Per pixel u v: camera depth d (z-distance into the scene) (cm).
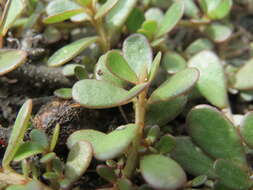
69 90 9
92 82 8
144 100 8
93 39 10
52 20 10
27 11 12
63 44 12
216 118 8
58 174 8
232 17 15
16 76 11
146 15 12
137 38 9
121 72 8
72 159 7
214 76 10
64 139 9
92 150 7
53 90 11
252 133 8
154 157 7
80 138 8
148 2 13
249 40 14
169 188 6
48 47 12
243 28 15
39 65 11
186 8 13
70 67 10
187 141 9
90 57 12
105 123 10
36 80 11
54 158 8
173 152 9
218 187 8
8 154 7
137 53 9
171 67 11
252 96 12
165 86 8
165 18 11
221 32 13
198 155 9
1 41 10
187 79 7
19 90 11
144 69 8
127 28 12
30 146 8
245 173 8
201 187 9
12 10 9
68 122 9
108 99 7
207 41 13
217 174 8
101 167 8
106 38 11
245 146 9
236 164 8
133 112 10
